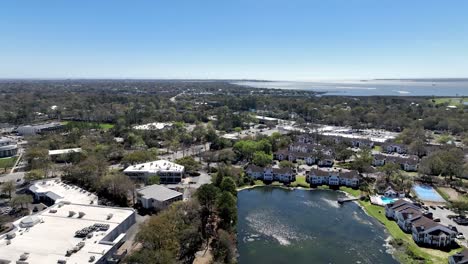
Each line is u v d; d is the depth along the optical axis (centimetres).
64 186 12231
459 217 10738
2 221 9756
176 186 13500
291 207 12244
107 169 13938
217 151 18612
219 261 7869
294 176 15438
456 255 8031
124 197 11750
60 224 8812
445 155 15500
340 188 14338
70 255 7288
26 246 7631
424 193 13312
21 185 13225
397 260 8581
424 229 9369
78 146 18762
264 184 14838
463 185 13762
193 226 8825
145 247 7725
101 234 8300
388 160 17450
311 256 8819
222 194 10012
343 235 10019
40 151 15688
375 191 13700
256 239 9731
